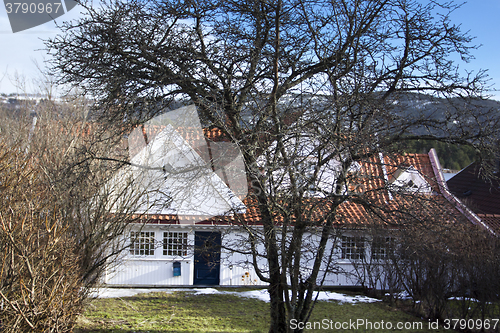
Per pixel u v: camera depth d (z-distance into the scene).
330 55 6.03
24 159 7.64
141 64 5.75
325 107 5.57
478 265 9.59
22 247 5.91
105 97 6.03
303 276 6.35
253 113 5.72
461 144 5.88
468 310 9.84
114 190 8.54
